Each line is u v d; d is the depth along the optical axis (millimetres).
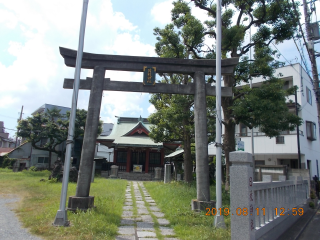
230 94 9023
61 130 28562
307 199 12766
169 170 21141
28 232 5934
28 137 28203
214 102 12758
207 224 7043
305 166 23406
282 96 10469
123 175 27781
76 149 33875
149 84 8930
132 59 9008
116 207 9070
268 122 10188
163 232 6512
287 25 11406
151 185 18531
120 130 33812
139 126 31688
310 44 13633
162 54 12820
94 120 8469
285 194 8531
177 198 10953
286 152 23016
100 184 16969
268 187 6762
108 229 6215
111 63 8977
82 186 7957
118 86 8898
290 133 23125
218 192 7195
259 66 11211
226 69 9109
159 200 11422
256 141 24938
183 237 6070
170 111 13305
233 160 5000
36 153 32688
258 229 5508
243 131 26469
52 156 32844
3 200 9859
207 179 8547
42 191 12281
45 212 7520
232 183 4910
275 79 11703
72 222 6586
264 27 12016
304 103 24531
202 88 9062
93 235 5680
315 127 27156
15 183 15547
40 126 28656
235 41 11406
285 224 8070
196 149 8828
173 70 9180
